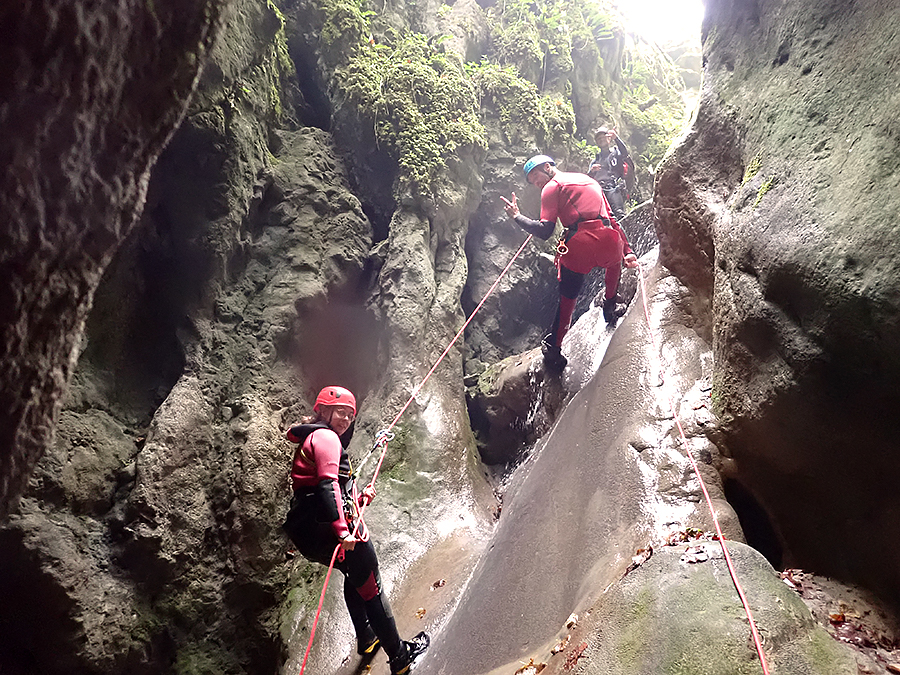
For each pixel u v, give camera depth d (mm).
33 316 1711
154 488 4484
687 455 3264
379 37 7168
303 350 5762
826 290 2469
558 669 2533
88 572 4137
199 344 5160
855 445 2557
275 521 4891
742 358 3133
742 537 2863
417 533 5008
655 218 4516
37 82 1429
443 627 4004
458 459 5523
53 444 4281
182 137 5094
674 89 10508
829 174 2648
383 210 6676
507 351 7156
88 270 1836
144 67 1730
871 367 2365
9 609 3939
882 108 2447
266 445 5012
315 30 6770
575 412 4547
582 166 7988
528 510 4082
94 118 1632
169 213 5215
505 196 7293
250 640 4566
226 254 5402
